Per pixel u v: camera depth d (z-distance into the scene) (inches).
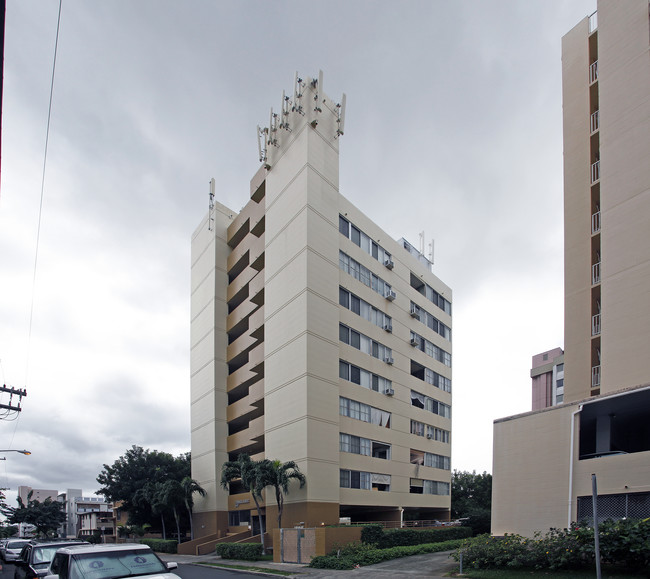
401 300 1619.1
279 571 795.4
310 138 1266.0
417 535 1127.6
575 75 995.3
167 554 1374.3
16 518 3152.1
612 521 533.6
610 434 699.4
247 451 1528.1
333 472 1146.7
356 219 1438.2
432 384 1758.1
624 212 778.2
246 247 1556.3
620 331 748.0
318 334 1181.1
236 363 1616.6
